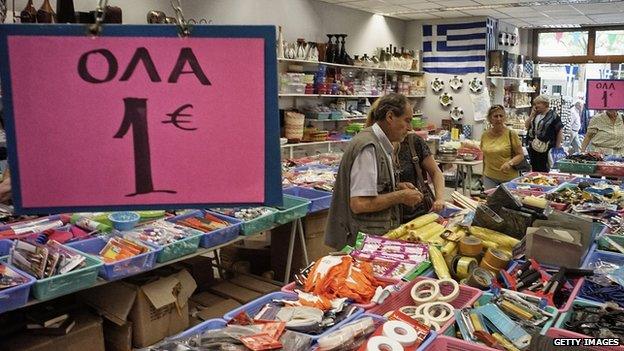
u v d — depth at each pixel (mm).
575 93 12086
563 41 11156
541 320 1593
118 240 2943
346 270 1818
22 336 2709
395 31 9555
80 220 3215
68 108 1095
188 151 1144
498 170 5363
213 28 1099
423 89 9719
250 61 1120
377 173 2615
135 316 3031
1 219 3160
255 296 3654
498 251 2084
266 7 6766
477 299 1722
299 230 4062
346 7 8164
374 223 2631
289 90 6641
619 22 10070
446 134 9016
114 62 1091
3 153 3250
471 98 9367
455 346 1430
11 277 2420
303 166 5695
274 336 1394
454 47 9438
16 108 1078
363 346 1377
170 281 3168
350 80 7812
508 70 9633
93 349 2887
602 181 4430
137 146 1128
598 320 1631
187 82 1114
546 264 2084
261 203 1179
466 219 2529
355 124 7883
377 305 1680
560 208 3268
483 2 7715
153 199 1153
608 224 2873
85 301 3127
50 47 1066
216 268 4613
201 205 1167
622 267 2082
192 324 3338
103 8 1065
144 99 1112
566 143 10180
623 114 6512
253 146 1154
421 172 3102
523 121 10219
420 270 1971
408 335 1398
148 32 1087
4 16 3504
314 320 1502
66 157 1113
